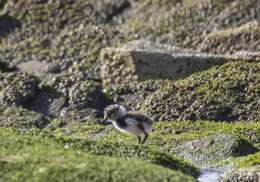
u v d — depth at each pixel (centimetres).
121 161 1647
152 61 2841
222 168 1994
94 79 2962
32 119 2534
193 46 3319
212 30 3394
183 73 2806
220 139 2177
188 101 2559
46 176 1564
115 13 3706
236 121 2477
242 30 3192
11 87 2747
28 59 3262
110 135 2352
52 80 2806
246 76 2631
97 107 2684
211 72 2705
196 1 3559
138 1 3772
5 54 3316
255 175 1803
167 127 2412
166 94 2609
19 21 3572
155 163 1755
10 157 1638
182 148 2192
